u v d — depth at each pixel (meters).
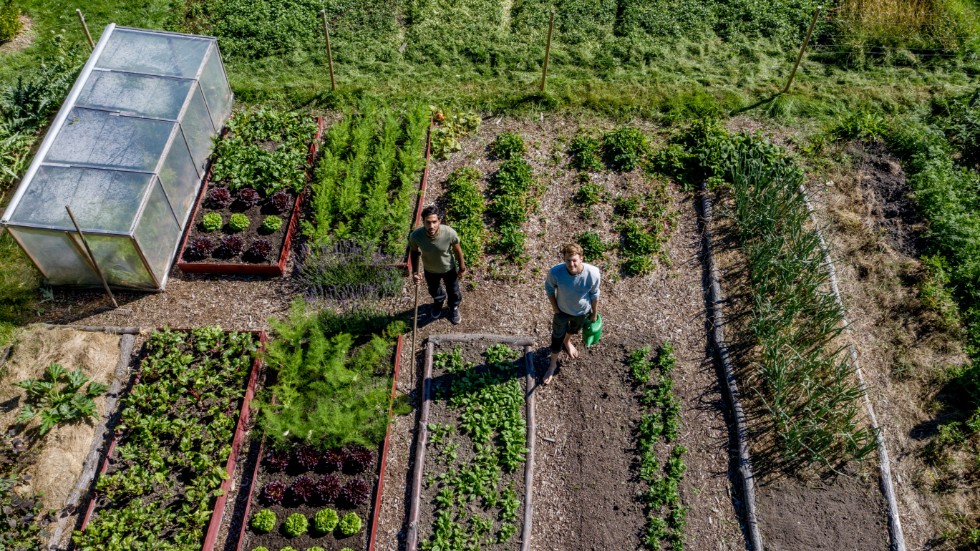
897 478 8.50
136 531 7.54
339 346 8.52
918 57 13.46
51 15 13.30
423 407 8.68
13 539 7.41
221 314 9.59
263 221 10.45
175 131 10.01
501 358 9.14
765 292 9.61
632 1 14.09
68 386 8.51
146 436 8.15
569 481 8.28
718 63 13.24
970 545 8.02
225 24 13.22
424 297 9.89
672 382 9.03
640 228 10.73
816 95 12.76
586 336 8.82
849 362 9.34
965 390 9.17
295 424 8.04
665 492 8.15
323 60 12.92
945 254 10.63
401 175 10.70
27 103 11.55
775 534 8.00
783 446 8.59
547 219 10.83
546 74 12.70
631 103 12.51
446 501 7.95
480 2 13.98
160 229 9.69
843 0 14.08
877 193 11.39
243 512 7.89
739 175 10.70
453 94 12.54
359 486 7.88
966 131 12.08
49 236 8.88
